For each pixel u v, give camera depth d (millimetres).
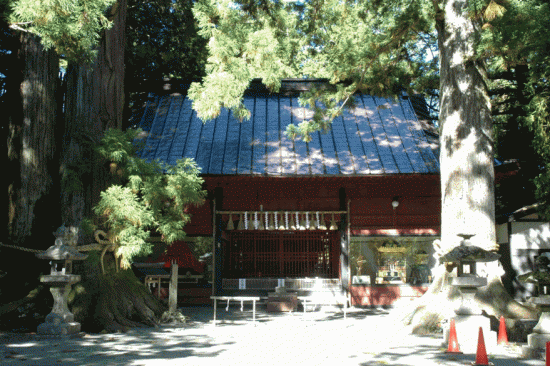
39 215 12680
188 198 12633
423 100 23594
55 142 13367
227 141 20094
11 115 13336
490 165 12359
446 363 7199
